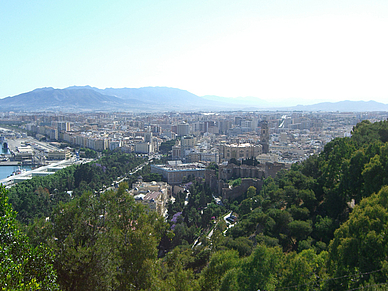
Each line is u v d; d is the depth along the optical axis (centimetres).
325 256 18475
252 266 18300
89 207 18188
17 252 12156
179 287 16388
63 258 14038
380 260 15700
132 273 15088
